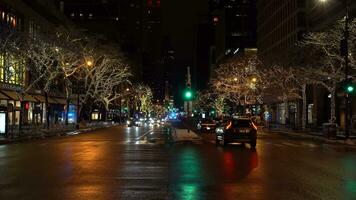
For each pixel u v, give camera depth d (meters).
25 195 11.52
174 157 22.20
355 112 60.12
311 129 60.78
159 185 13.22
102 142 35.09
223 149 27.94
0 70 54.84
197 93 169.88
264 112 100.94
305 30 80.50
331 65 45.50
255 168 17.55
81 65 60.25
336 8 63.00
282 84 63.56
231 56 147.38
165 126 83.69
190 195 11.58
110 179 14.41
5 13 56.56
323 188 12.72
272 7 102.25
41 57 53.09
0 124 39.31
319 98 72.88
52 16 79.50
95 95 74.06
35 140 38.72
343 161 20.69
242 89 84.88
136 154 23.88
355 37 41.72
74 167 17.66
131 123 84.31
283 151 26.75
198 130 58.62
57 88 76.44
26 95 62.88
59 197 11.26
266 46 108.06
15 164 18.69
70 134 51.00
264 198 11.17
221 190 12.36
